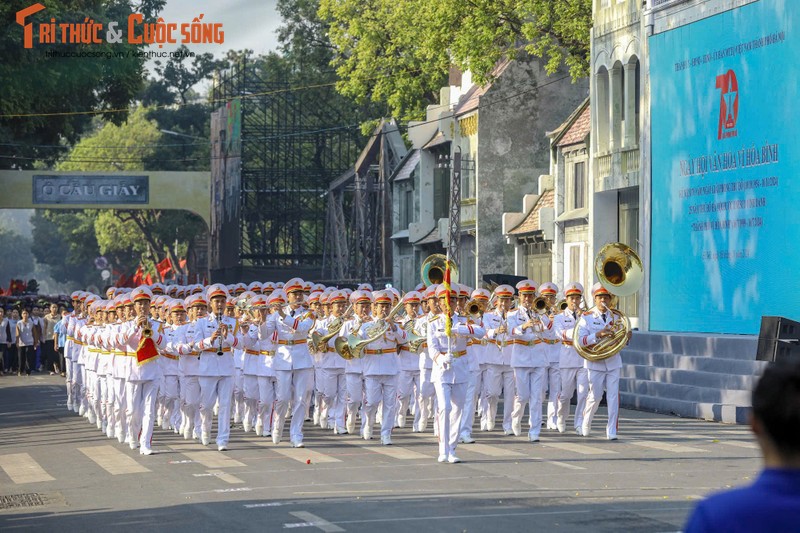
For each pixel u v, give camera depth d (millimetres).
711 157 29547
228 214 73625
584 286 43062
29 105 45750
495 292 21875
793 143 26062
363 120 79250
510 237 49625
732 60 28656
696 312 30188
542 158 52406
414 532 11508
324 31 79938
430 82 62188
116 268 126000
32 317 42406
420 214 59188
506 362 21641
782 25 26547
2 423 25031
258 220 77188
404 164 63344
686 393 25375
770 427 4125
